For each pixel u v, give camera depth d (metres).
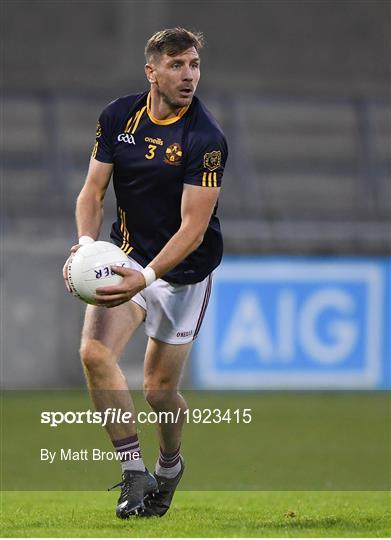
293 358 50.31
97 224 19.53
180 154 18.72
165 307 19.56
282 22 67.75
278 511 21.89
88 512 21.48
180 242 18.42
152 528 18.45
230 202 56.41
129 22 65.25
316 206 59.25
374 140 63.44
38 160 58.97
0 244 48.88
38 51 64.69
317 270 50.66
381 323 51.28
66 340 49.16
